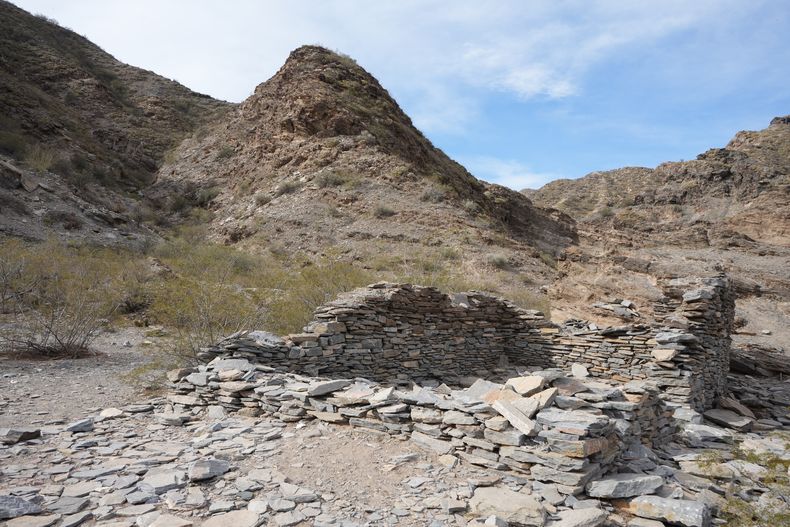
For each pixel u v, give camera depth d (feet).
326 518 11.50
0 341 31.55
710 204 219.00
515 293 57.72
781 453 20.34
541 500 12.64
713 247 115.34
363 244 85.76
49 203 81.51
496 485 13.42
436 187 110.22
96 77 188.85
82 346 32.91
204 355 24.40
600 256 40.60
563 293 38.37
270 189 115.85
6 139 102.32
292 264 78.02
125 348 34.83
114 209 106.93
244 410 19.66
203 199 130.72
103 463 14.20
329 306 28.63
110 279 48.34
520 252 91.25
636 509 12.47
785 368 41.98
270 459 14.98
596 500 12.92
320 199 103.40
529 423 14.26
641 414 19.22
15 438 15.58
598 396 16.79
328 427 17.83
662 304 32.09
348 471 14.25
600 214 240.12
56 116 140.15
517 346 38.04
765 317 65.46
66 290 40.11
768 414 31.35
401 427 16.83
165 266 59.88
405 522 11.50
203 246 87.86
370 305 28.66
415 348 31.68
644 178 288.51
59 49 192.75
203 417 19.56
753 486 16.40
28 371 26.20
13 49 169.78
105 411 19.47
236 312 32.22
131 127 170.19
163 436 17.07
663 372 28.68
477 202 128.98
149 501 11.93
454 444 15.42
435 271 69.36
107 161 138.82
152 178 147.95
